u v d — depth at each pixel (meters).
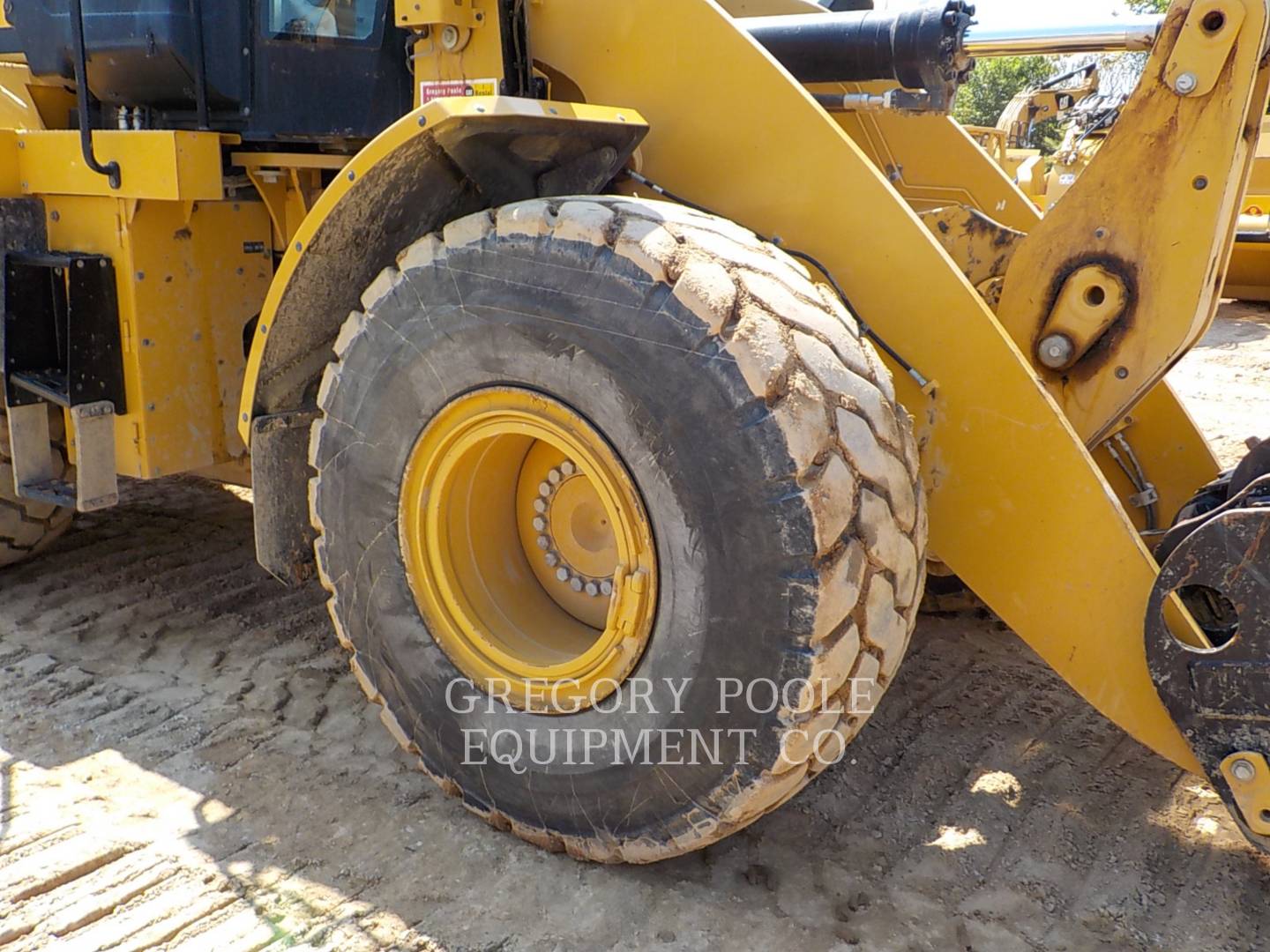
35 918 2.06
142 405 2.96
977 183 3.28
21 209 2.99
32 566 3.78
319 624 3.38
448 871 2.21
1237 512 1.82
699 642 1.90
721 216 2.34
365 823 2.37
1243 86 2.13
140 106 3.06
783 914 2.09
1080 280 2.36
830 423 1.82
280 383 2.51
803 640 1.81
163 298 2.96
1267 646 1.82
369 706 2.88
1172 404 2.88
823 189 2.22
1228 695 1.87
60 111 3.35
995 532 2.13
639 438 1.91
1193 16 2.14
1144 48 2.42
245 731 2.75
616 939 2.02
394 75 2.72
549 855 2.26
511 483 2.32
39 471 3.20
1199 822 2.38
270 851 2.28
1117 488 2.95
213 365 3.11
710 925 2.06
